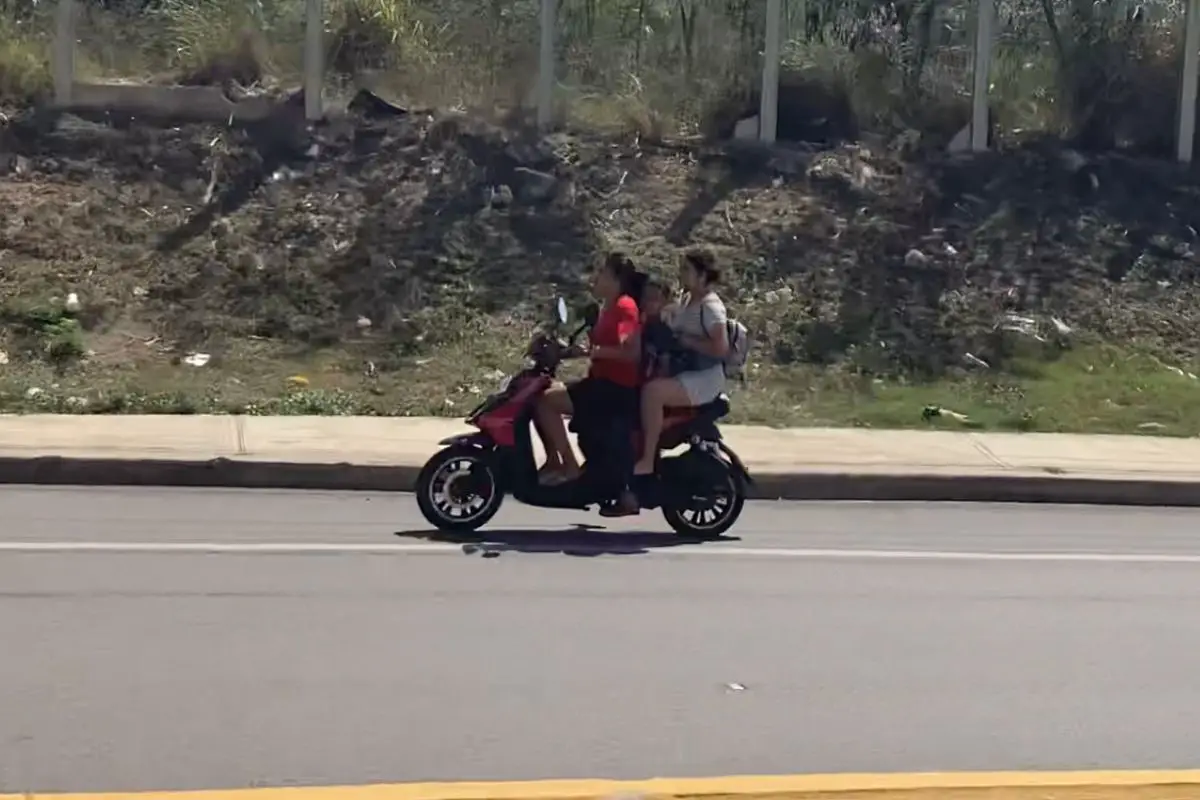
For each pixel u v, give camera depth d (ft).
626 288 35.94
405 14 67.77
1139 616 31.09
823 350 57.06
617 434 35.53
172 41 68.39
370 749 21.72
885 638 28.66
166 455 41.81
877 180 65.82
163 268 57.41
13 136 62.44
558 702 24.12
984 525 40.57
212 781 20.30
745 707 24.26
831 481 43.50
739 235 62.08
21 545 33.76
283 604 29.43
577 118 66.95
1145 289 62.34
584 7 67.10
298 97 65.92
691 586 32.14
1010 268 62.34
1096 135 70.74
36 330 53.47
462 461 36.35
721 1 68.18
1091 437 51.21
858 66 68.95
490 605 29.91
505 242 60.13
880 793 19.54
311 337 55.01
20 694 23.65
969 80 69.41
